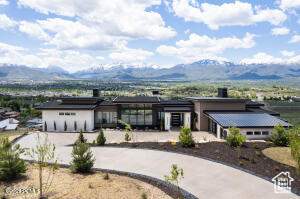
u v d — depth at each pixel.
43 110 28.23
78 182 10.95
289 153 15.82
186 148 17.75
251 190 10.62
